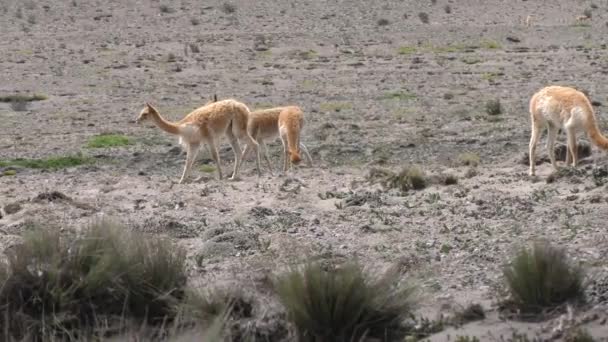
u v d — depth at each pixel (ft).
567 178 193.36
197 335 93.66
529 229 144.15
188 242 149.38
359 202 179.73
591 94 459.73
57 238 110.83
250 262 128.36
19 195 217.97
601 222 145.38
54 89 529.45
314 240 144.25
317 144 319.88
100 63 631.97
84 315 104.58
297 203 184.44
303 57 649.61
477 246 133.90
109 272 106.52
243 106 242.17
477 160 261.85
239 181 230.07
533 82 522.47
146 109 228.63
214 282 116.47
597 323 95.14
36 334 101.24
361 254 132.46
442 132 345.92
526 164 250.37
